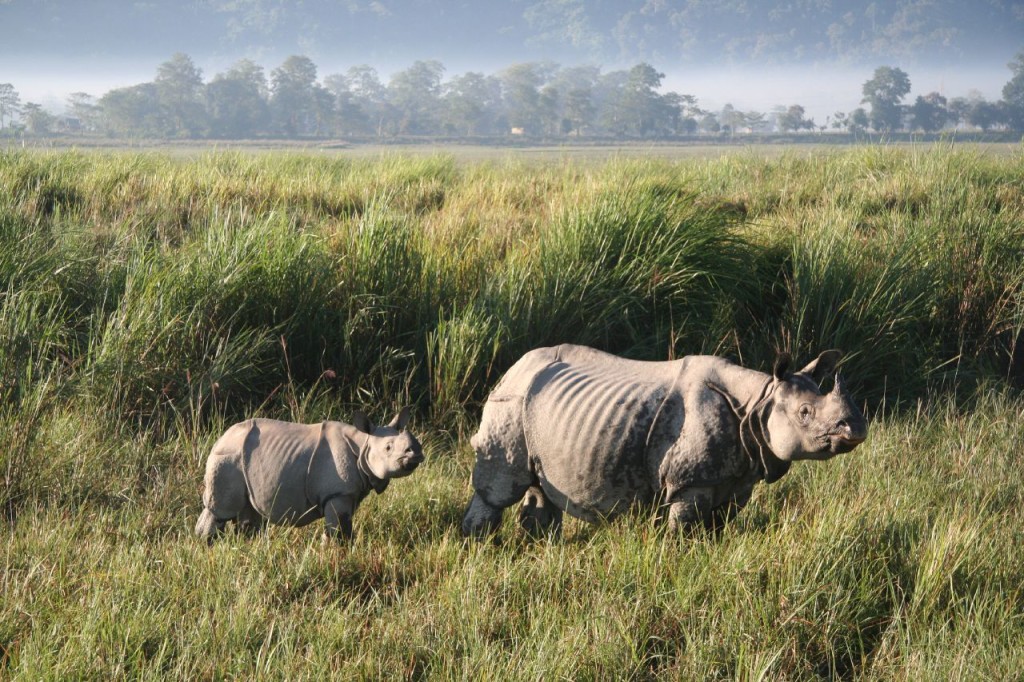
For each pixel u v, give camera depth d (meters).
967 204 40.88
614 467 18.81
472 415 28.14
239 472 19.73
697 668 15.46
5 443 22.30
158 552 19.27
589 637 16.25
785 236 37.84
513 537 20.77
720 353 31.52
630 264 32.38
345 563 18.88
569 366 20.11
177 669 14.84
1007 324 34.84
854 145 67.12
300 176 60.44
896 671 15.80
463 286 32.91
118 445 24.27
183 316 28.69
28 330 27.14
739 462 18.41
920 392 32.31
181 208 46.31
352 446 19.53
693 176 55.69
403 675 15.45
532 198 50.75
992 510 22.47
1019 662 15.39
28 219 35.81
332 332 30.20
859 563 18.52
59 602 16.81
